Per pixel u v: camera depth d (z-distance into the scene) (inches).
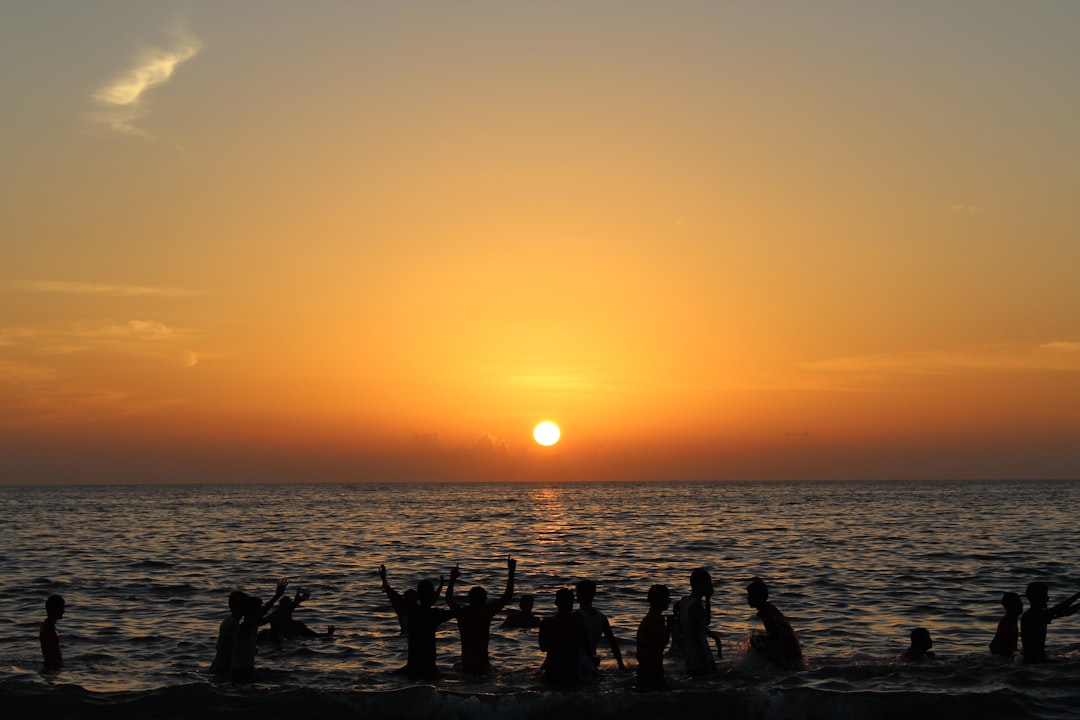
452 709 556.1
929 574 1390.3
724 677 634.2
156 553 1950.1
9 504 6343.5
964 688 603.2
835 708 547.2
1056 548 1902.1
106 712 565.0
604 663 691.4
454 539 2455.7
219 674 654.5
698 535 2551.7
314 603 1095.0
